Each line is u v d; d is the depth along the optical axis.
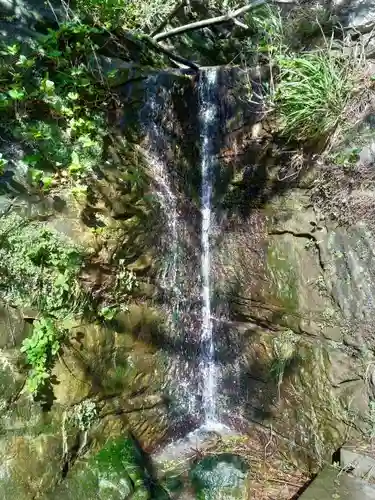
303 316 3.12
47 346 2.54
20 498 2.36
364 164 2.78
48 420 2.57
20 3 2.90
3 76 2.65
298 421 3.19
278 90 2.95
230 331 3.60
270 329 3.35
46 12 3.02
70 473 2.67
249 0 4.21
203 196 3.71
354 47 3.01
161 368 3.39
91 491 2.62
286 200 3.15
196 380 3.71
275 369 3.31
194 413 3.71
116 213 2.97
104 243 2.87
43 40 2.88
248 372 3.50
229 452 3.38
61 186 2.71
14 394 2.41
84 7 3.23
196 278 3.67
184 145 3.57
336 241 2.92
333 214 2.92
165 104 3.41
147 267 3.23
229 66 3.46
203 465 3.12
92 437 2.86
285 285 3.21
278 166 3.16
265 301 3.35
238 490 2.93
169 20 4.11
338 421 2.96
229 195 3.49
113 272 2.97
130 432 3.15
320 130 2.86
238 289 3.51
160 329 3.37
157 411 3.37
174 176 3.48
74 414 2.73
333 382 2.98
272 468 3.23
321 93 2.76
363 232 2.80
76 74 2.85
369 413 2.82
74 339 2.73
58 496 2.51
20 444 2.42
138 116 3.24
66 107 2.83
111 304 2.99
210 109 3.58
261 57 3.46
